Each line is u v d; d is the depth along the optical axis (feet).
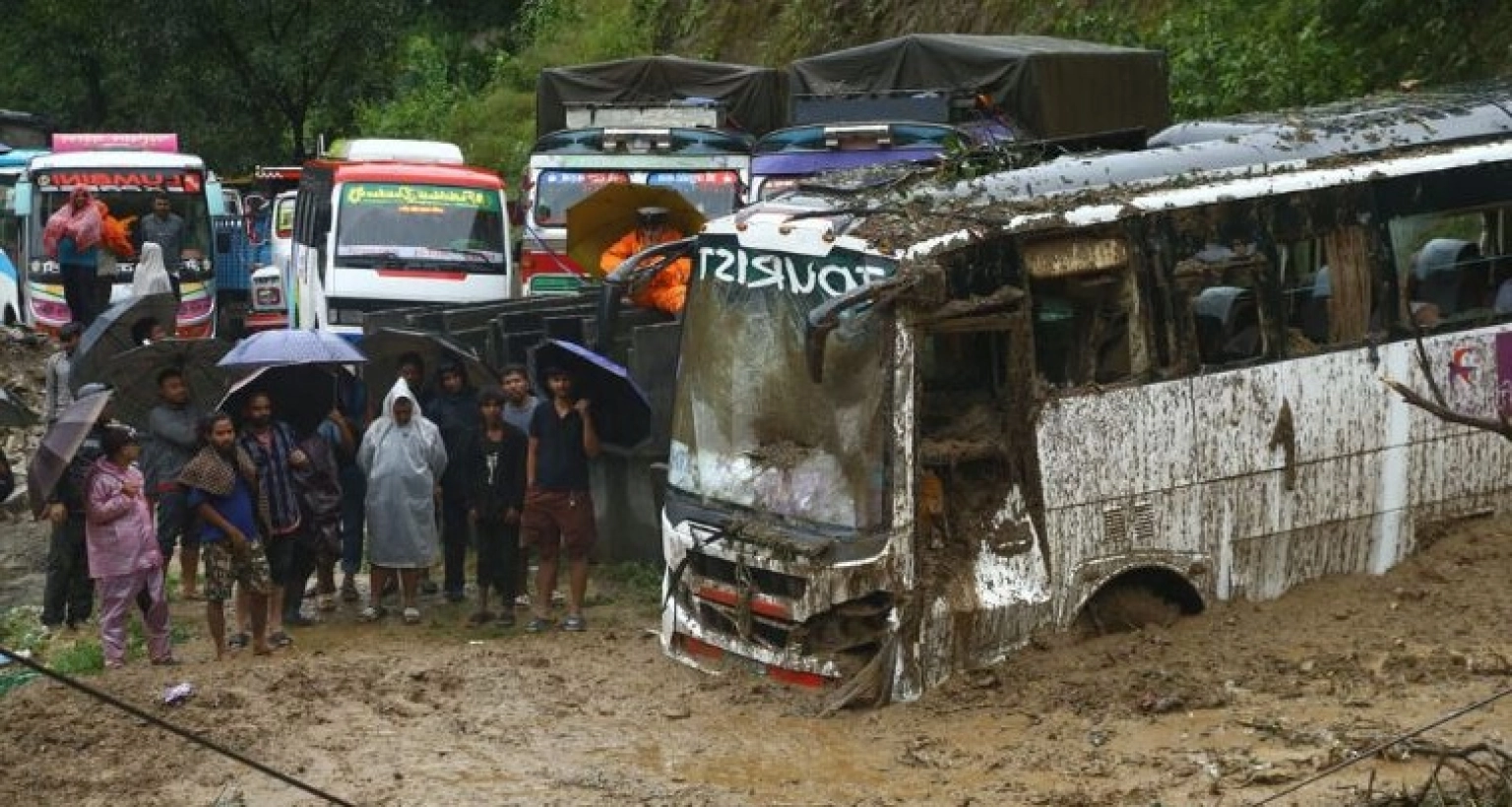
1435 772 34.65
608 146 85.81
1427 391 47.91
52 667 52.60
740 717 43.19
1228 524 45.52
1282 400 46.01
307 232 96.37
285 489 53.57
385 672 49.52
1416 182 48.14
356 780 40.96
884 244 42.22
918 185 45.83
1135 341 44.45
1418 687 40.93
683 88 93.61
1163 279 44.70
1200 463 45.06
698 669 46.09
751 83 93.25
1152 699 41.29
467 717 45.27
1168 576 45.50
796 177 76.95
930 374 43.37
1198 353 45.14
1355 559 47.47
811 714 42.80
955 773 38.81
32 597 65.26
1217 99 82.02
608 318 47.47
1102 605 45.01
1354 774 36.50
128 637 56.03
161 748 44.06
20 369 101.30
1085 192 44.91
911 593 42.16
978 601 42.80
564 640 53.21
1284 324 46.19
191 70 156.56
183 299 108.99
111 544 51.13
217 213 112.78
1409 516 47.91
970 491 43.45
